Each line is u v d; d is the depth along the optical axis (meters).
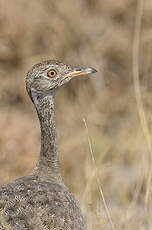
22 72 16.08
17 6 16.61
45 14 16.80
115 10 17.88
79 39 16.86
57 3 16.98
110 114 15.42
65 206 7.18
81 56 16.62
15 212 6.66
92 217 9.46
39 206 6.87
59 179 8.05
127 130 13.98
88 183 10.36
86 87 16.12
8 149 12.73
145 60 16.44
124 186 12.07
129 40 17.08
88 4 17.70
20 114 15.38
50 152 8.13
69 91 16.09
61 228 6.78
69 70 8.37
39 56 16.12
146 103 14.00
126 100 15.53
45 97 8.27
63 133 13.79
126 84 16.38
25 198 6.93
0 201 6.82
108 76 16.45
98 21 17.41
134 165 13.19
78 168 12.66
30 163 12.14
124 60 16.91
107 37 17.11
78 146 13.40
